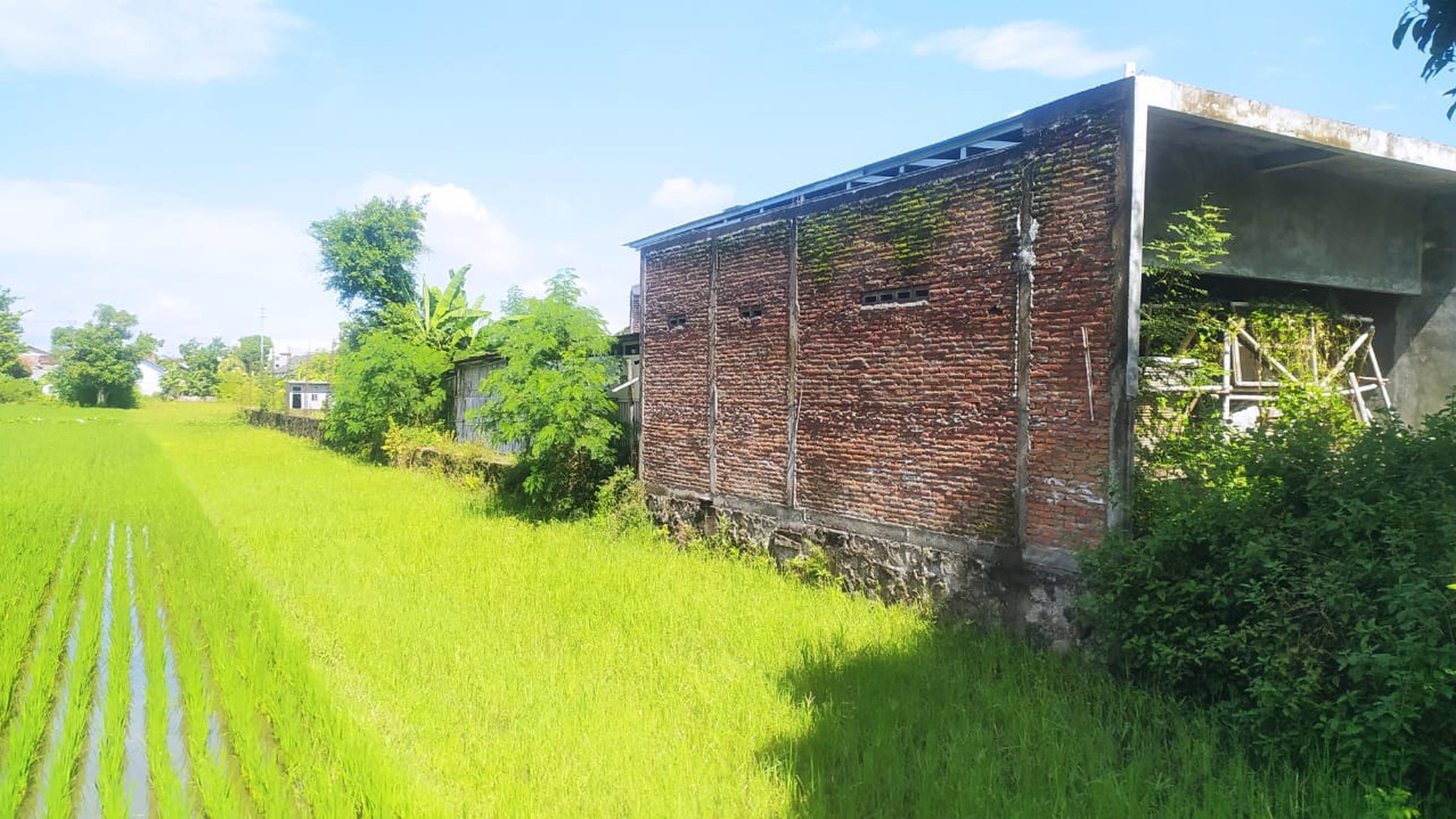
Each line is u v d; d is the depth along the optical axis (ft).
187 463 89.81
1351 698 17.22
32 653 28.32
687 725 21.07
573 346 51.60
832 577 35.86
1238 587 20.76
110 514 55.62
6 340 238.07
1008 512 28.71
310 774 18.79
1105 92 25.40
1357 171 32.89
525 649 26.94
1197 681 22.02
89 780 20.26
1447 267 36.35
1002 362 28.94
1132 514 25.22
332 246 122.83
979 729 20.34
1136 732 20.25
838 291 35.83
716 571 37.78
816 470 37.11
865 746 19.94
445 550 42.39
